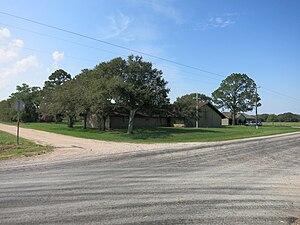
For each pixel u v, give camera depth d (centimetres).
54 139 2556
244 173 1023
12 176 917
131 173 989
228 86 8419
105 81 3212
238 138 2969
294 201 671
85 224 497
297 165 1227
